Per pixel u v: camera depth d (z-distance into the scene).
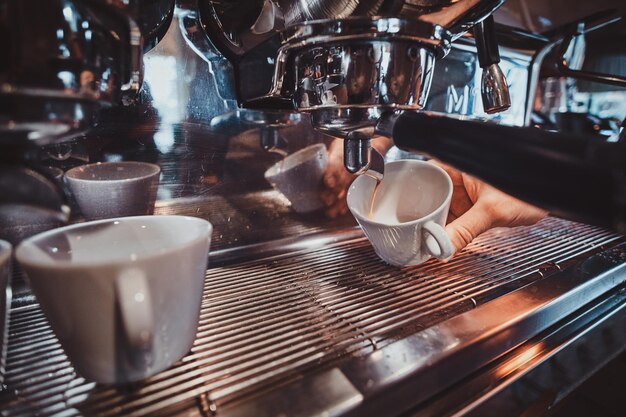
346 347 0.24
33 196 0.20
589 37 0.64
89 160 0.33
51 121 0.16
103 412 0.19
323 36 0.23
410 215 0.39
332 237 0.45
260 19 0.30
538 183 0.18
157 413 0.19
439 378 0.23
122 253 0.25
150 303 0.18
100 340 0.19
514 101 0.61
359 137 0.27
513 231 0.46
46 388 0.20
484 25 0.33
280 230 0.44
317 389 0.20
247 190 0.41
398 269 0.36
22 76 0.15
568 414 0.36
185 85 0.36
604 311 0.33
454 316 0.27
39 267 0.18
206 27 0.34
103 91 0.18
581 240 0.42
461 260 0.37
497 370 0.26
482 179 0.21
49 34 0.15
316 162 0.44
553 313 0.29
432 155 0.22
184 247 0.19
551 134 0.19
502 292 0.31
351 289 0.32
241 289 0.32
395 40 0.23
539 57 0.60
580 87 0.69
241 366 0.22
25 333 0.26
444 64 0.52
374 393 0.20
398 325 0.26
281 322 0.27
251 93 0.34
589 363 0.31
